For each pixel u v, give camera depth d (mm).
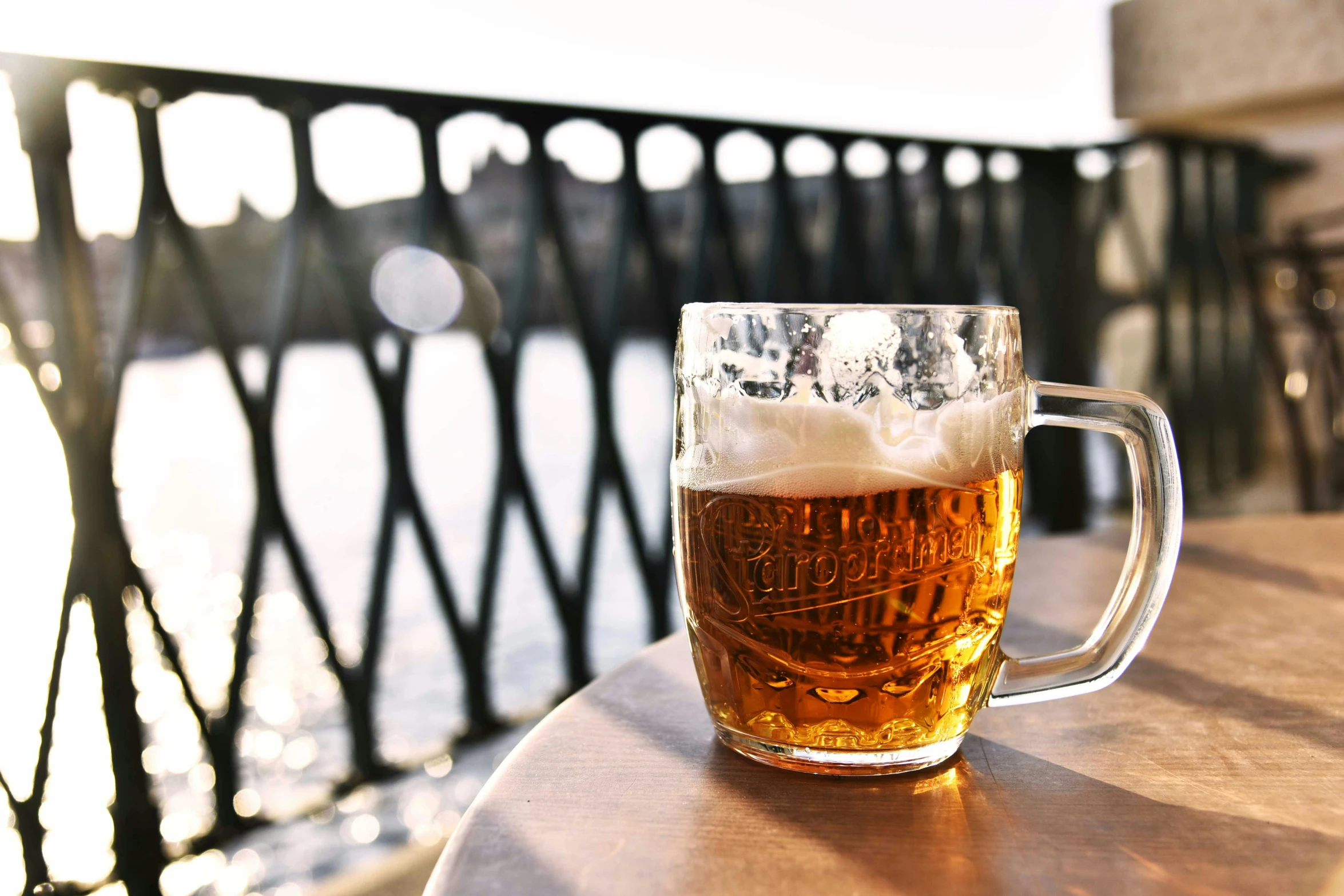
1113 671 364
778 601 348
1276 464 3203
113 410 1034
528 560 2812
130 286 1059
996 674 369
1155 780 344
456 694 1909
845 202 1837
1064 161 2232
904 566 344
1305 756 357
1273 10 3113
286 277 1194
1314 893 289
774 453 349
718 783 347
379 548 1318
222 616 2443
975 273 2125
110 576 1021
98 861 1092
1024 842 312
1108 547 598
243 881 1224
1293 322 1723
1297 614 479
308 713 1837
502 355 1429
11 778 1009
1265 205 3531
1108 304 3102
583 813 328
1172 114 3420
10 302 971
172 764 1588
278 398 1200
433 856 1100
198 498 4105
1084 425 372
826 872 300
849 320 344
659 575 1694
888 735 349
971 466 350
